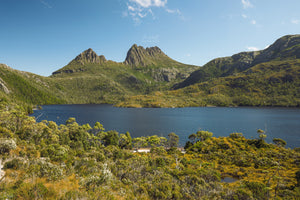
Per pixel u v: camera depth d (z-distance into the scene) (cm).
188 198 2383
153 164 4203
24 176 1609
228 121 19300
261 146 7181
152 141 8712
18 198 1177
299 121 18550
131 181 2598
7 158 2186
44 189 1307
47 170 1812
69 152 4059
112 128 15200
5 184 1369
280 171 4728
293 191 3300
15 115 7950
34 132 6303
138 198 1934
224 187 3141
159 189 2334
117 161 3994
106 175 1950
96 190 1609
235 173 4844
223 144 7525
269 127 15375
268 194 3005
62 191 1420
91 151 4672
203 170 4097
